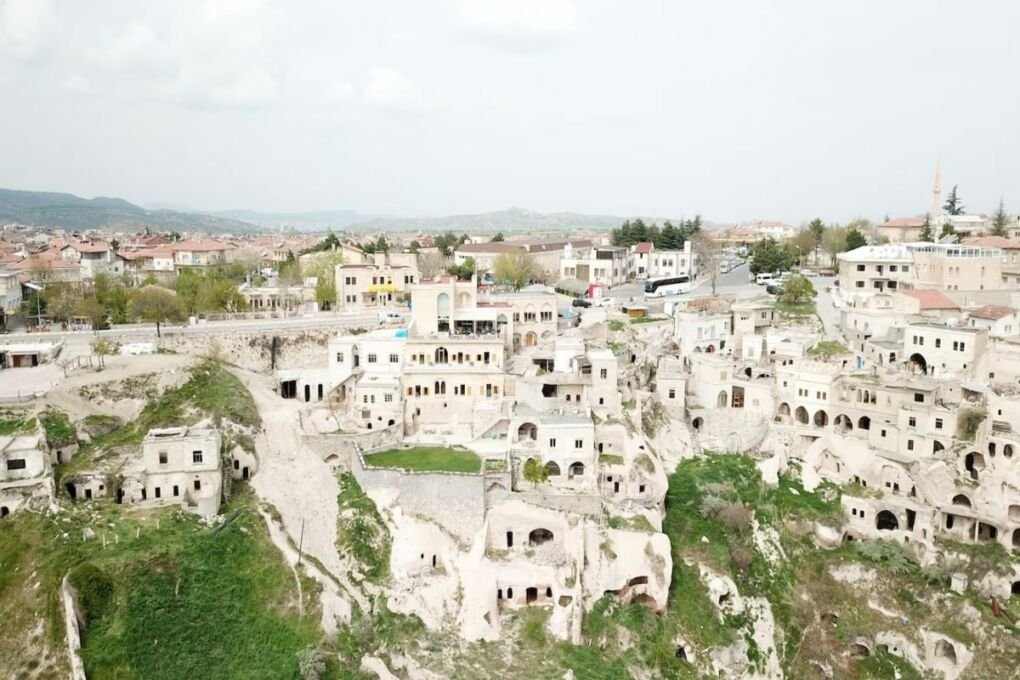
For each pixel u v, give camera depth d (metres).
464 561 87.75
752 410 120.12
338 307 157.88
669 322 147.12
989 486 99.06
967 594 95.06
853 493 107.94
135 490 87.88
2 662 69.06
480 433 105.75
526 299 131.12
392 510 91.88
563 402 108.69
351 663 75.56
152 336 121.88
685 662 87.81
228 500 91.50
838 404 114.44
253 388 115.75
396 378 111.06
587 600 88.19
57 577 73.69
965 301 143.38
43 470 85.31
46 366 107.88
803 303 154.12
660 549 91.50
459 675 77.06
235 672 71.25
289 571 82.00
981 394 104.06
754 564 99.88
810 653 93.44
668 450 114.00
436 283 121.69
